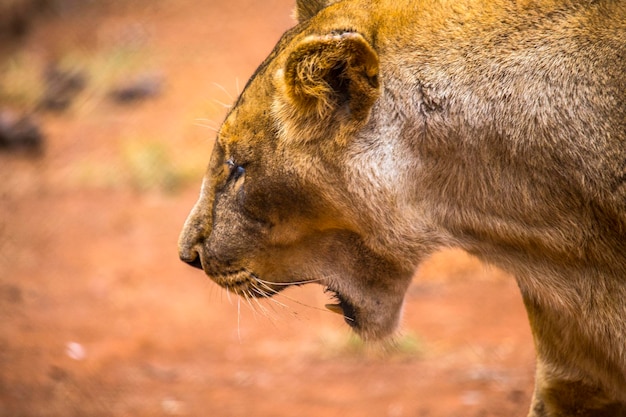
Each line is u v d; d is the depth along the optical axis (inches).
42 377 484.4
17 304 624.7
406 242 278.2
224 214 287.4
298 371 519.8
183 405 463.5
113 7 1349.7
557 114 259.9
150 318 612.1
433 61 269.3
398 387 484.1
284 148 274.7
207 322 607.5
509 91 263.6
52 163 975.6
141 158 933.8
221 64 1146.7
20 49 1270.9
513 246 273.6
